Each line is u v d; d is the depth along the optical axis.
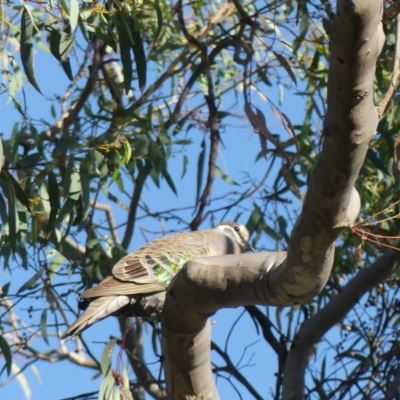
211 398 7.43
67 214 10.07
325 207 5.48
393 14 6.25
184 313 6.77
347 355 12.25
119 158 10.32
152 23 12.98
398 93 11.77
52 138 11.77
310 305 12.70
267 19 13.17
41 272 11.43
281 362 11.62
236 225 11.95
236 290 6.45
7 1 10.56
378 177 12.00
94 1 9.41
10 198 9.36
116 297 9.18
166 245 9.99
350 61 4.84
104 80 12.91
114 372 9.05
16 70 8.93
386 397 11.55
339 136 5.13
